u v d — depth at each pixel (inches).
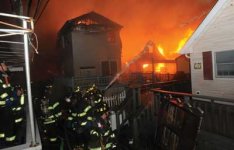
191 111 260.7
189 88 684.7
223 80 355.6
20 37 182.9
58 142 327.0
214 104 287.7
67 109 327.0
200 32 379.9
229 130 266.5
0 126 167.3
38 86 615.2
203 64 391.2
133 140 405.1
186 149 253.0
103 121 280.1
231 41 332.8
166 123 326.0
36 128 183.8
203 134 292.8
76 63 965.2
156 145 351.3
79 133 286.5
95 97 294.7
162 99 362.9
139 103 462.3
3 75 180.4
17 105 195.5
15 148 141.0
